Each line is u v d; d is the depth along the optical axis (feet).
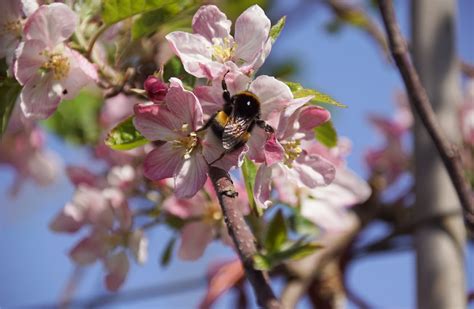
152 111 2.29
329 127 2.42
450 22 2.80
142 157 2.75
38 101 2.35
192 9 2.43
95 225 2.69
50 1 2.39
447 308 2.66
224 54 2.30
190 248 2.64
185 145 2.28
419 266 2.69
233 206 2.27
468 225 2.50
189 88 2.34
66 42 2.38
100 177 2.78
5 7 2.37
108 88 2.41
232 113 2.28
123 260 2.68
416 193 2.73
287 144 2.33
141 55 2.43
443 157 2.50
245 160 2.31
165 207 2.64
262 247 2.51
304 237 2.49
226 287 2.89
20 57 2.33
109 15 2.39
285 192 2.60
